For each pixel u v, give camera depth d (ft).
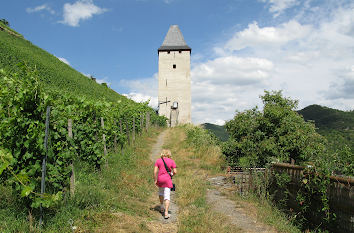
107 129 34.19
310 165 20.52
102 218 15.81
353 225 15.10
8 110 16.16
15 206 14.99
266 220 19.79
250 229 17.92
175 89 138.10
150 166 37.01
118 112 49.14
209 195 27.40
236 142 40.04
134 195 23.50
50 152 15.84
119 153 40.57
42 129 15.62
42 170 15.15
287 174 23.54
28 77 16.07
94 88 130.52
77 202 17.48
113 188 23.41
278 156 34.53
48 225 14.21
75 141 27.58
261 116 38.99
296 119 38.09
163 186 19.70
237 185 30.22
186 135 72.59
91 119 31.04
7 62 78.28
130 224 15.88
